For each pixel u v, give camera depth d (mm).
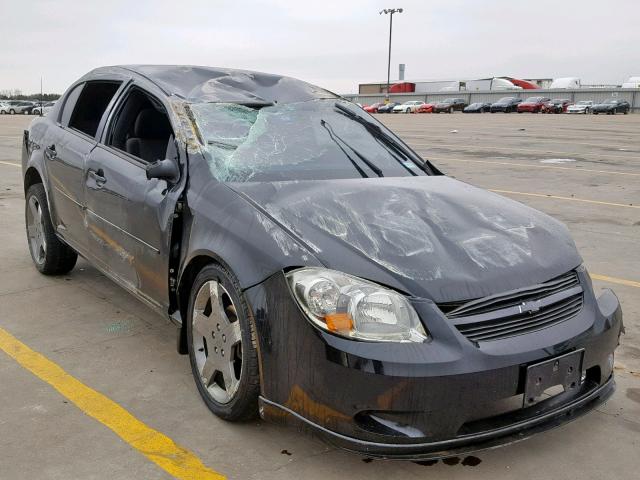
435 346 2334
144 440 2805
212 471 2596
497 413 2479
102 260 3959
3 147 16906
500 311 2492
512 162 13602
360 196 3051
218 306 2881
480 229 2891
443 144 18406
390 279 2451
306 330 2420
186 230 3080
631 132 24016
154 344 3828
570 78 82188
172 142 3453
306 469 2621
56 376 3395
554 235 3025
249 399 2736
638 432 2965
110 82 4262
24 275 5090
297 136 3674
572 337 2574
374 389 2299
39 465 2605
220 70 4215
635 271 5496
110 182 3709
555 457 2750
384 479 2568
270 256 2598
